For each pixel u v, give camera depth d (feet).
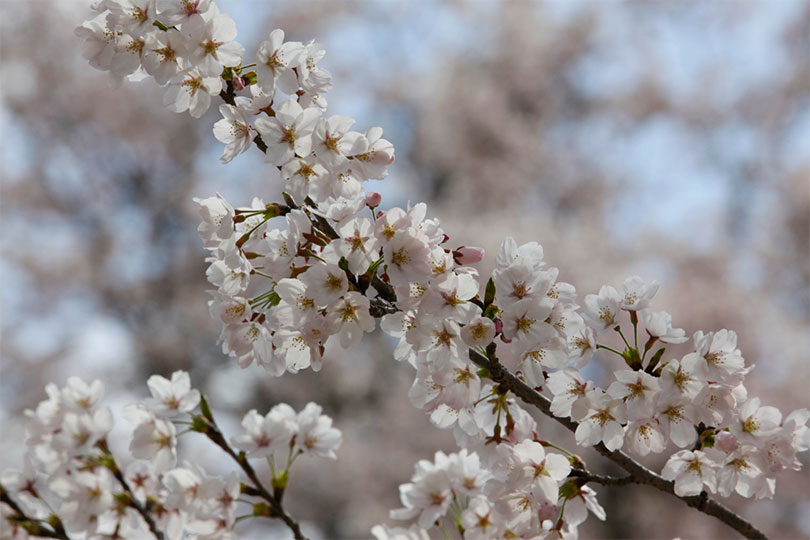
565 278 39.29
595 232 43.57
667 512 34.58
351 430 44.52
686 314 37.83
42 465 7.89
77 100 54.29
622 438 6.35
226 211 6.48
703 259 42.52
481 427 6.88
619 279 38.65
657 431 6.27
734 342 6.32
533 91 57.88
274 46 6.49
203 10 6.38
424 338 6.11
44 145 55.06
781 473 6.73
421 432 40.96
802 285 48.47
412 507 7.68
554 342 6.25
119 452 34.94
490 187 52.39
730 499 35.04
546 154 55.31
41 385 49.80
